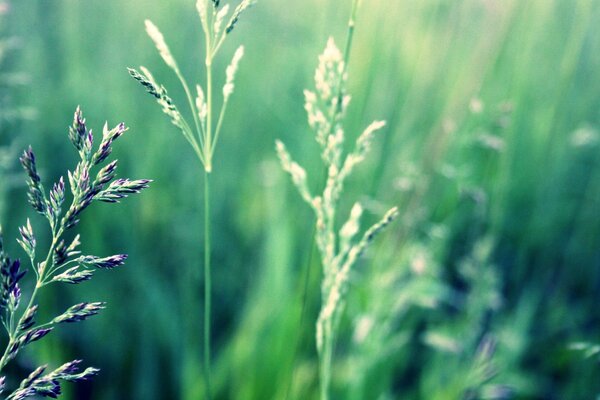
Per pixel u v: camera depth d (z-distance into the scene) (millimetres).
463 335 403
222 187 564
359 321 372
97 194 200
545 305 485
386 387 404
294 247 484
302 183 247
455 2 493
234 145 587
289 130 569
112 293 459
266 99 599
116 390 427
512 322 436
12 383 372
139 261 473
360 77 449
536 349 449
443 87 510
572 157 545
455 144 420
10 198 466
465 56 512
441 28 495
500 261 506
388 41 467
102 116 556
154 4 609
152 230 521
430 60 492
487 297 404
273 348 398
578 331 457
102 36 616
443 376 410
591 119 545
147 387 422
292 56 628
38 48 564
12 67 530
